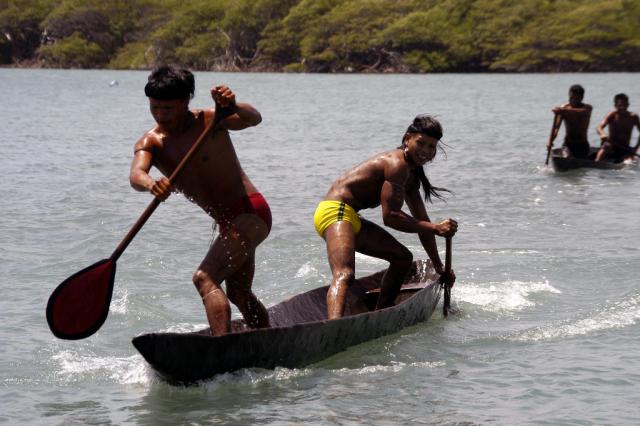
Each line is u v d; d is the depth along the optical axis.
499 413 10.23
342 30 170.00
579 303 14.66
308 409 10.36
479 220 21.83
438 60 166.38
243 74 164.62
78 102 77.69
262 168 31.95
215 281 10.92
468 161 33.88
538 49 162.88
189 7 181.62
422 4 171.88
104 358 12.16
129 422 10.03
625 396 10.69
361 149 39.03
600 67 161.88
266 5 175.62
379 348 12.55
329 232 13.16
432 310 14.12
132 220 21.27
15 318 13.77
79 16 184.50
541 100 81.44
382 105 75.06
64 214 22.06
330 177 29.59
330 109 69.69
